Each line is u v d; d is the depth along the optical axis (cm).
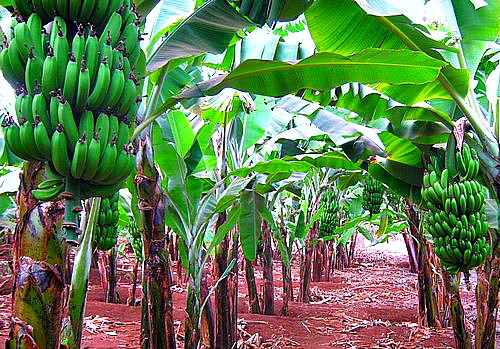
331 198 785
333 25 312
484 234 323
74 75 148
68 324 205
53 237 162
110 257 686
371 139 385
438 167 355
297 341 511
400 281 1120
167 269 276
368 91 348
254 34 369
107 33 159
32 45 152
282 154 520
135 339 484
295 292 902
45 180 160
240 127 455
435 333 561
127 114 166
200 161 403
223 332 440
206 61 379
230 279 451
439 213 326
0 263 849
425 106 346
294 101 416
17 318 160
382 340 525
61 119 146
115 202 297
